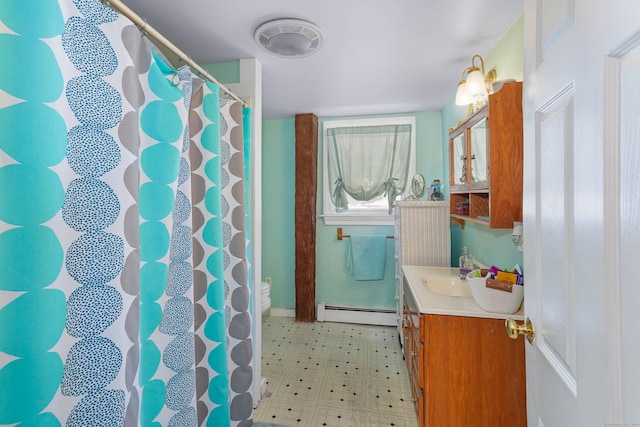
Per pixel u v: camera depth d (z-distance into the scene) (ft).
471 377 4.35
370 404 5.97
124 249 2.65
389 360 7.63
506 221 4.21
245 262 5.21
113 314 2.56
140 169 3.14
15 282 2.03
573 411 1.80
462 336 4.36
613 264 1.38
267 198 10.74
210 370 4.47
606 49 1.41
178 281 3.72
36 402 2.11
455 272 6.69
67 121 2.28
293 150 10.50
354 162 10.07
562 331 1.95
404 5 4.25
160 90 3.30
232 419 5.14
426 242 7.68
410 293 5.86
